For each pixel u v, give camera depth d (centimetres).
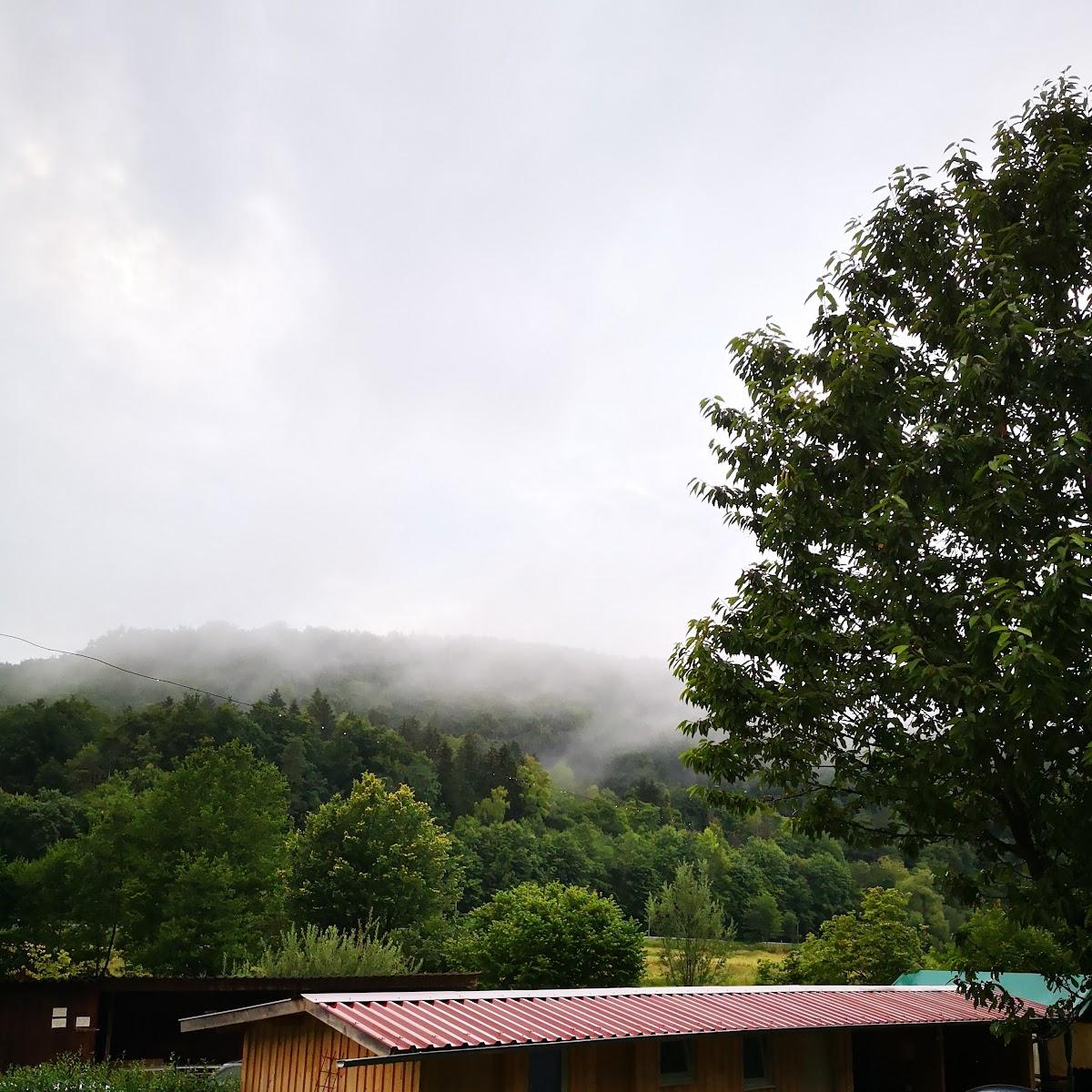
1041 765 883
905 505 945
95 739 15575
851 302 1193
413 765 17438
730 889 12031
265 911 4950
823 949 4084
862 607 1044
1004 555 942
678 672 1159
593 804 19912
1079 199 1020
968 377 955
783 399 1118
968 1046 2041
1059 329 964
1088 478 957
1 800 8488
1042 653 755
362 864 6212
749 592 1115
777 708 1058
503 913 4797
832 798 1100
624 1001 1383
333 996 1184
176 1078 1617
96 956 4622
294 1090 1213
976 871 1123
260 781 5400
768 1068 1517
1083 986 1124
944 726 959
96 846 4647
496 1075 1150
